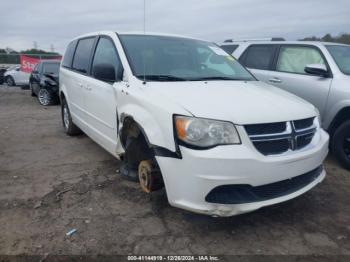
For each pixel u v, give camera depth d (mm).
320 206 3646
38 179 4258
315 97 5086
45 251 2787
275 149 2906
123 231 3086
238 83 3771
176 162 2824
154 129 3029
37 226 3145
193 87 3379
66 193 3846
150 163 3266
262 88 3697
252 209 2803
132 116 3348
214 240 2979
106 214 3381
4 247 2830
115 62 4070
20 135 6586
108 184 4094
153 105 3094
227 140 2744
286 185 3043
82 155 5230
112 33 4402
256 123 2811
